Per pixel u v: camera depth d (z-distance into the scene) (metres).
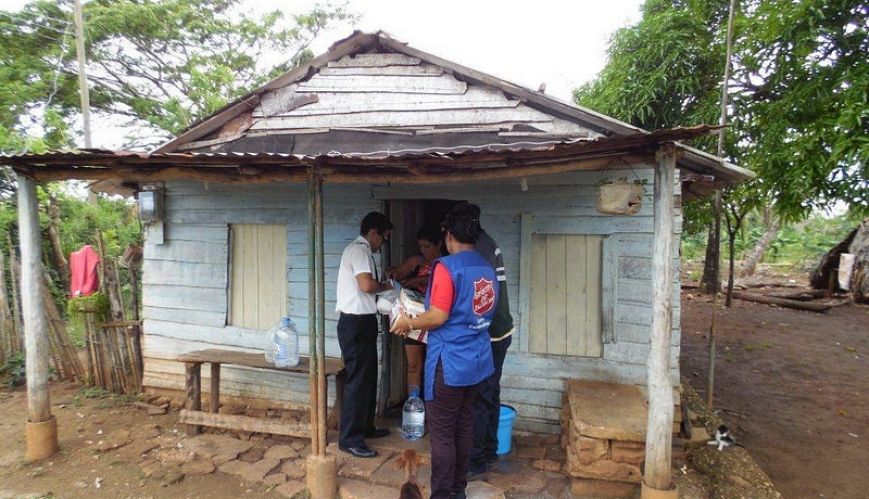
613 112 9.00
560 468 4.10
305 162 3.41
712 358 5.93
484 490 3.66
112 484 3.97
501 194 4.75
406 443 4.41
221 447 4.52
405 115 5.25
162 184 5.72
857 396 6.83
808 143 5.95
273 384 5.46
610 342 4.55
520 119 4.92
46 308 6.25
